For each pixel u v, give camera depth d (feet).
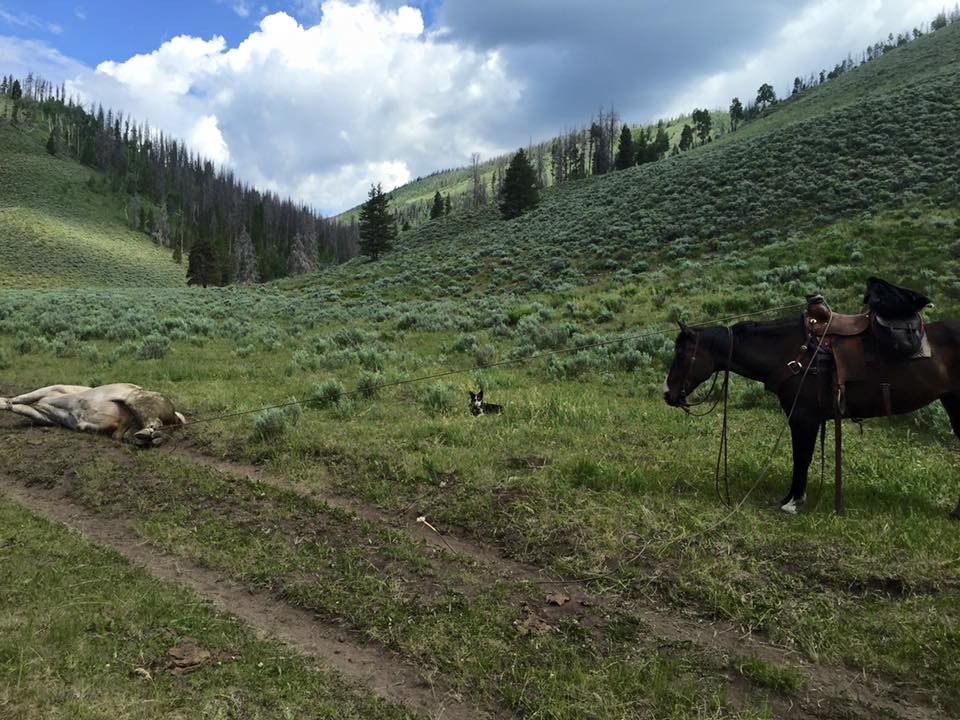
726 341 18.51
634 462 21.89
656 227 110.32
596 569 14.61
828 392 17.03
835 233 76.43
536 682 10.65
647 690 10.38
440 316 69.97
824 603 12.92
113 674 10.48
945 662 10.87
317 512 18.25
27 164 488.85
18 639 11.22
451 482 20.39
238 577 14.52
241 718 9.57
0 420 29.07
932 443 25.04
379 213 198.08
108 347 56.13
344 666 11.25
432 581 14.30
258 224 521.24
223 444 25.08
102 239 399.85
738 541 15.48
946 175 88.38
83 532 17.22
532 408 29.78
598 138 335.88
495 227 184.24
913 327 16.01
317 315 79.10
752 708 10.05
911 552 14.56
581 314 64.13
